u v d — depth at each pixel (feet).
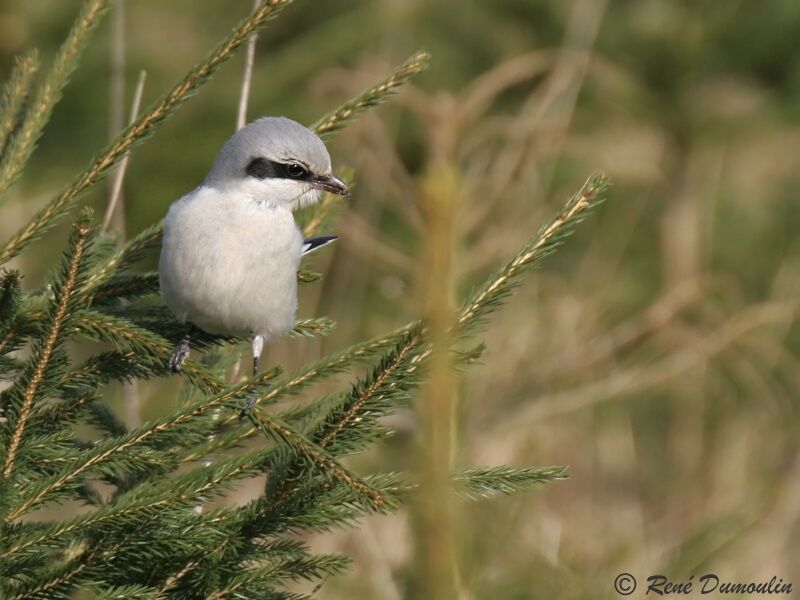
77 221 15.48
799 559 35.73
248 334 22.53
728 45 47.60
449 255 10.35
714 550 33.17
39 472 16.93
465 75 45.32
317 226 23.73
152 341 17.61
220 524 16.67
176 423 16.28
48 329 15.80
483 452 38.63
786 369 44.24
